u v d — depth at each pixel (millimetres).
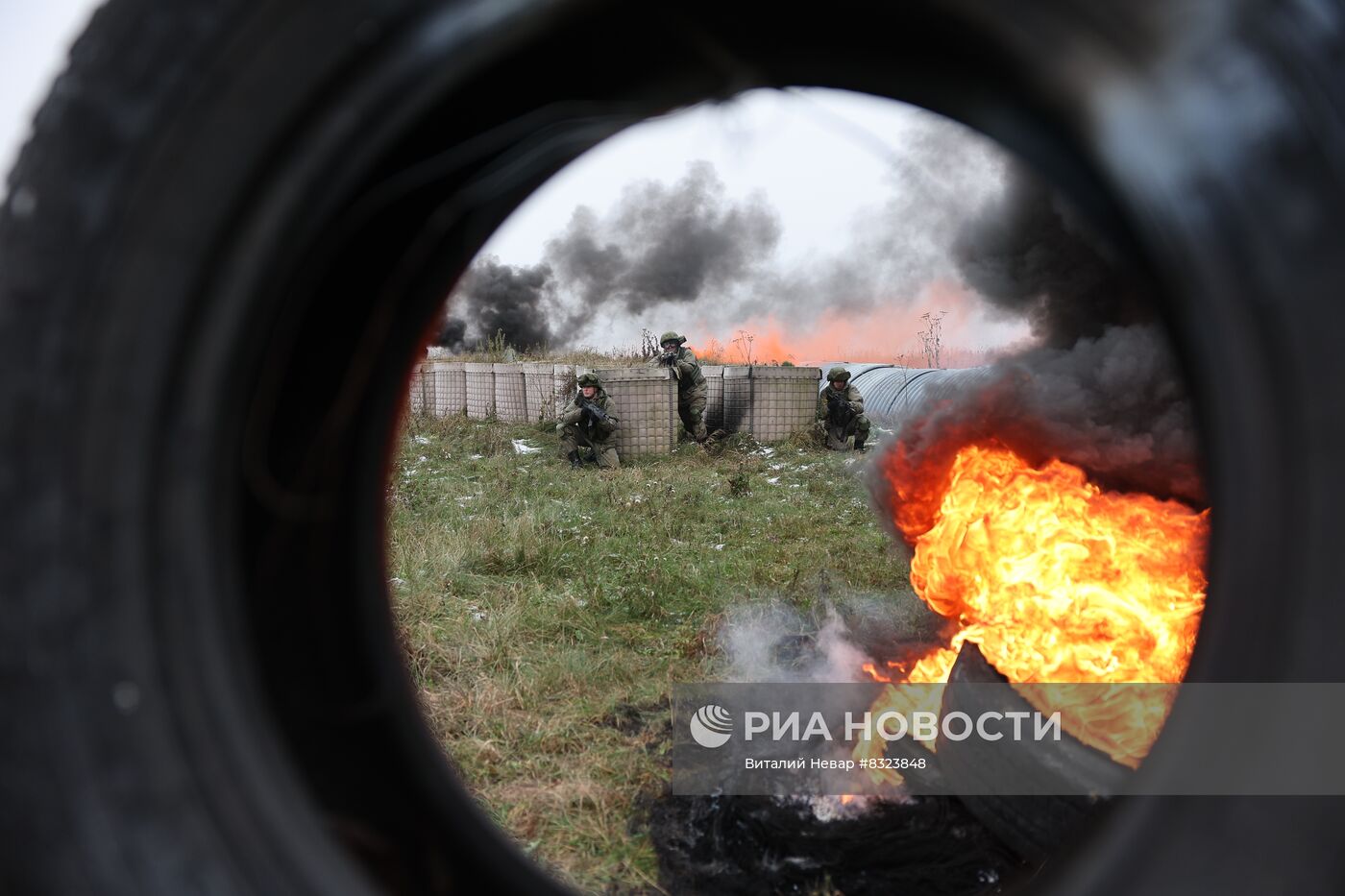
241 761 1161
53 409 1122
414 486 8172
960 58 1200
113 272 1121
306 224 1148
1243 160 1090
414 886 1470
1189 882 1135
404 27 1106
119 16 1163
